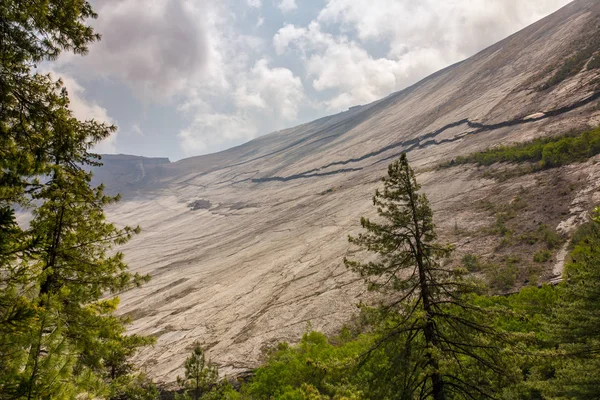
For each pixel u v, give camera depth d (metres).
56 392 4.33
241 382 38.59
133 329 65.81
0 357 4.34
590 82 87.12
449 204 70.38
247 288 71.50
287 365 30.98
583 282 15.61
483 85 151.50
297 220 115.31
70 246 9.28
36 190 7.68
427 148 124.44
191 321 63.12
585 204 47.91
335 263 68.56
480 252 48.53
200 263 107.19
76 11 7.27
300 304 56.41
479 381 10.73
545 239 44.66
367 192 112.31
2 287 5.82
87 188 8.89
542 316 20.62
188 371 29.25
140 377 12.72
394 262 12.01
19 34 6.98
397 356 10.83
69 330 8.41
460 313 11.45
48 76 7.89
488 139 97.62
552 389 14.95
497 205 61.25
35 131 7.39
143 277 10.45
